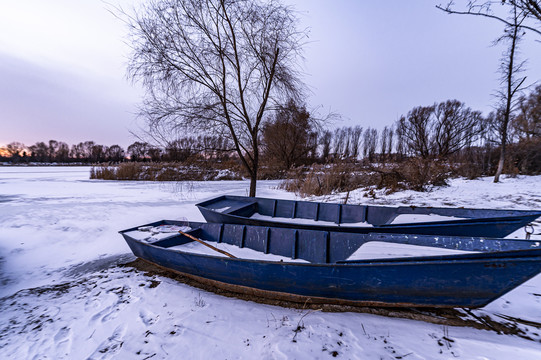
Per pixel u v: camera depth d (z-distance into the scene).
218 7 7.12
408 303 2.86
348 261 2.97
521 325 2.55
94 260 5.38
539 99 15.55
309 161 30.36
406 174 11.62
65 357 2.50
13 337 2.85
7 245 6.17
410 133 32.62
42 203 10.88
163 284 4.12
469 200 8.23
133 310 3.35
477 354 2.18
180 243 5.12
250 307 3.34
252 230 4.88
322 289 3.12
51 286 4.24
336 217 6.16
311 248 4.23
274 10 7.48
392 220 5.12
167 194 13.40
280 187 15.74
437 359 2.17
